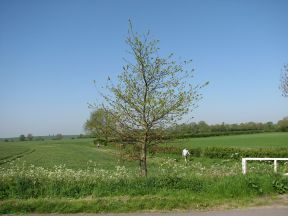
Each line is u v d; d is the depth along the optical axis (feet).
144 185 45.42
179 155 166.61
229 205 39.58
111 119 51.52
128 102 50.78
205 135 367.86
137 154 52.80
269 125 446.19
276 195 43.83
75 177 48.06
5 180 45.93
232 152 157.17
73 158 175.73
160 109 50.29
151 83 51.55
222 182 44.88
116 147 53.67
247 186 44.29
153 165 94.43
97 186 45.27
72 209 38.04
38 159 166.91
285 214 35.76
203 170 60.03
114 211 37.88
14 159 165.48
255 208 38.40
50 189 44.37
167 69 51.29
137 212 37.45
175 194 43.01
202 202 40.11
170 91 50.47
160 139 52.24
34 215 36.99
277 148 152.15
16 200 40.98
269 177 47.19
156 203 39.11
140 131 51.85
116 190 44.45
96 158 177.06
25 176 47.29
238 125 444.14
